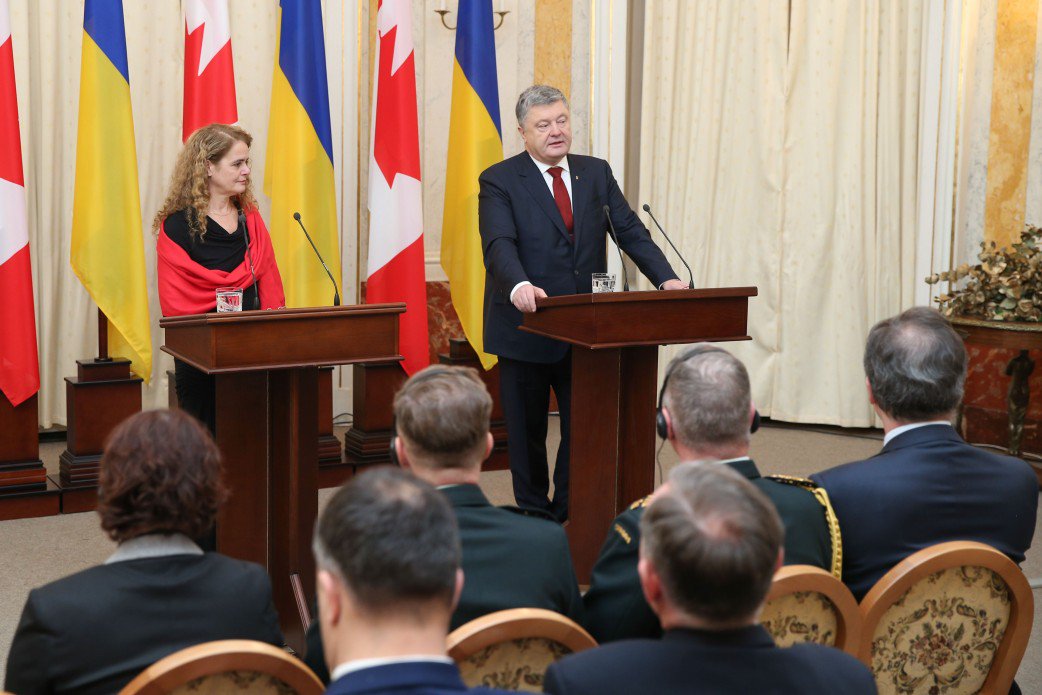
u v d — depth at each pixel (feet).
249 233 12.08
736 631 4.28
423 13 20.36
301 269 16.34
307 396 10.02
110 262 15.08
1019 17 18.44
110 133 14.98
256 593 5.79
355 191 19.79
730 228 21.30
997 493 6.94
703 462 4.56
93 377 15.17
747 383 6.68
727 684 4.18
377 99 16.78
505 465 17.61
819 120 20.44
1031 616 6.51
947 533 6.83
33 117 17.84
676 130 21.25
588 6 20.76
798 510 6.58
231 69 15.65
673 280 12.29
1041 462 17.79
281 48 16.33
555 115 13.04
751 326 21.40
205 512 5.80
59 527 14.26
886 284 20.52
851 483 6.82
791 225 20.85
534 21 20.77
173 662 4.82
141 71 18.51
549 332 11.37
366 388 16.85
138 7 18.38
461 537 6.15
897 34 19.98
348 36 19.26
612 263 20.76
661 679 4.20
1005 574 6.33
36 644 5.35
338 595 3.88
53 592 5.41
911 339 6.98
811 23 20.36
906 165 20.16
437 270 21.07
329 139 16.49
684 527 4.17
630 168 22.06
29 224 17.85
